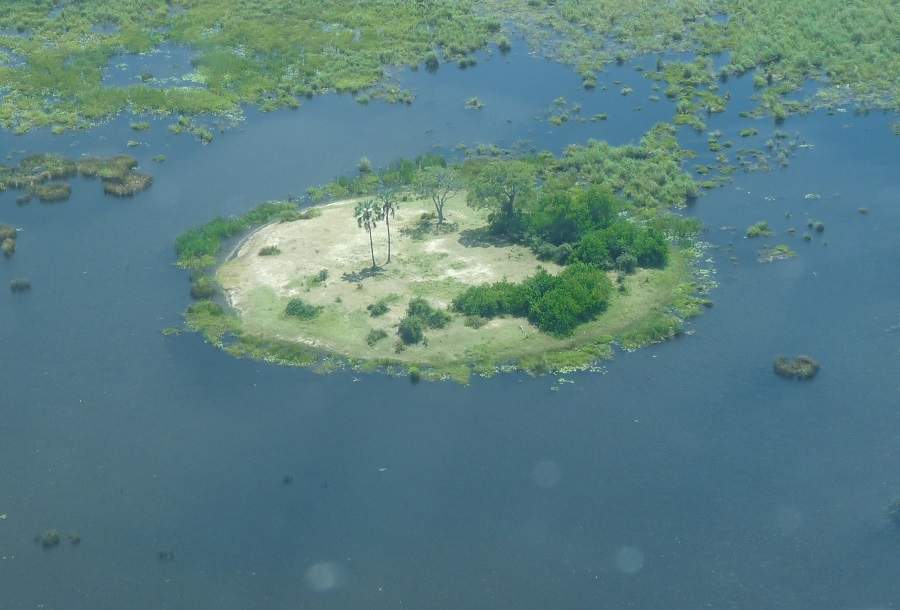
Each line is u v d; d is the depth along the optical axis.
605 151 191.12
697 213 172.50
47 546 109.56
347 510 113.12
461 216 171.50
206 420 127.00
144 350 139.88
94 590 104.31
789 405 128.12
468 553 107.50
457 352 136.88
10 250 162.62
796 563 105.88
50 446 123.81
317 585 104.12
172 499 115.31
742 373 133.88
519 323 142.75
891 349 138.00
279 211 173.88
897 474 117.19
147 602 102.88
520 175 162.12
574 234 162.00
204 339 141.50
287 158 193.75
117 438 124.62
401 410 127.69
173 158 193.25
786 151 190.75
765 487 115.62
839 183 180.25
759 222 167.50
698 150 193.25
